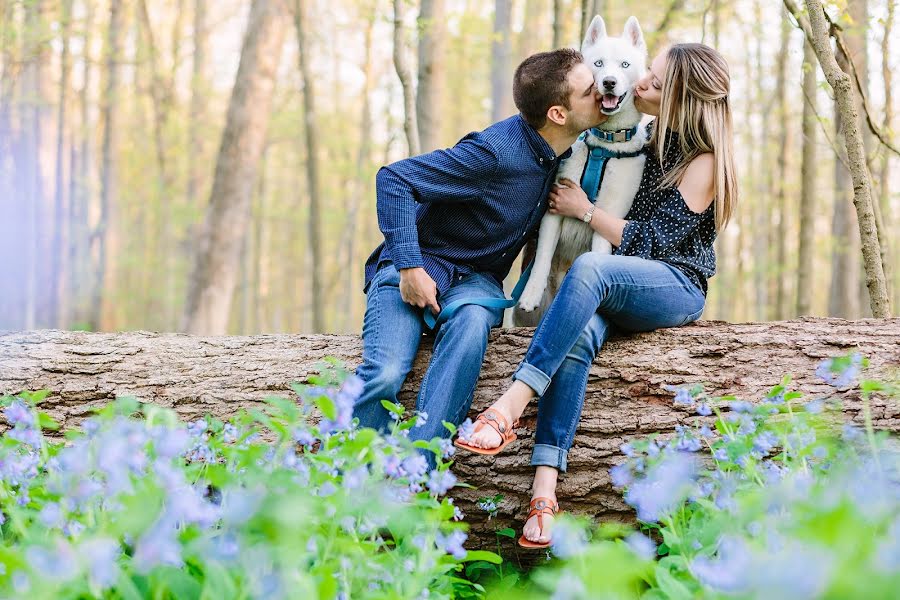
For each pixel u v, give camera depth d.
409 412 2.97
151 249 23.48
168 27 21.30
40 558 1.27
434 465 2.67
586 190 3.47
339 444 2.06
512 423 2.64
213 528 1.96
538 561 2.93
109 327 15.44
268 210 26.47
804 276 11.01
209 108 21.72
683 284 2.97
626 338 3.06
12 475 2.10
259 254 21.83
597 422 2.90
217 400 3.13
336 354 3.23
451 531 1.96
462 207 3.04
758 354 2.96
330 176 23.94
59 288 15.26
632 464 2.40
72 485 1.68
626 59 3.57
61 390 3.19
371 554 1.76
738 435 2.38
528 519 2.69
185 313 8.35
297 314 31.05
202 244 8.38
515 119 3.06
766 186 17.56
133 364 3.28
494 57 9.52
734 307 21.31
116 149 15.40
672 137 3.21
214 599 1.49
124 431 1.74
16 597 1.26
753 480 2.25
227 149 8.35
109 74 15.30
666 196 3.14
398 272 3.00
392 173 2.91
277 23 8.40
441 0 7.47
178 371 3.24
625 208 3.44
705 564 1.57
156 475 1.60
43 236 13.91
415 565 1.69
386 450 1.86
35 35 12.41
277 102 21.39
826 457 2.25
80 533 1.66
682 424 2.85
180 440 1.62
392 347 2.85
